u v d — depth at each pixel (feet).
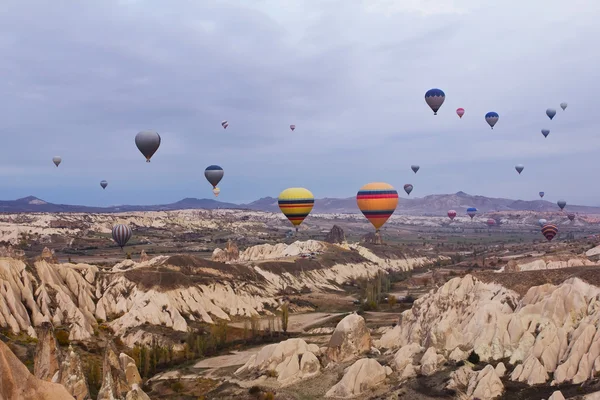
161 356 293.23
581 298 242.58
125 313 362.12
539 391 204.03
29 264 349.82
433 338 248.93
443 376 223.30
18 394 108.06
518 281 277.23
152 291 376.48
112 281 387.55
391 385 228.22
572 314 240.12
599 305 237.04
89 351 290.15
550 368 217.77
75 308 328.49
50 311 318.86
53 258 397.60
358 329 271.49
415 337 273.33
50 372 171.22
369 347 273.95
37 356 173.17
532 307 247.91
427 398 209.15
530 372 215.72
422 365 234.58
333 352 266.77
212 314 396.78
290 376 247.50
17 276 322.96
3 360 108.68
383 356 263.08
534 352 224.12
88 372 249.34
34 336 285.43
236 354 306.76
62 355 177.17
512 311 263.08
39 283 335.67
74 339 302.86
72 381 161.79
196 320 378.53
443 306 278.87
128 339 324.19
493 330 242.17
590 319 226.58
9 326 286.05
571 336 227.20
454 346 245.86
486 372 213.25
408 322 290.76
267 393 228.84
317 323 387.75
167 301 373.20
